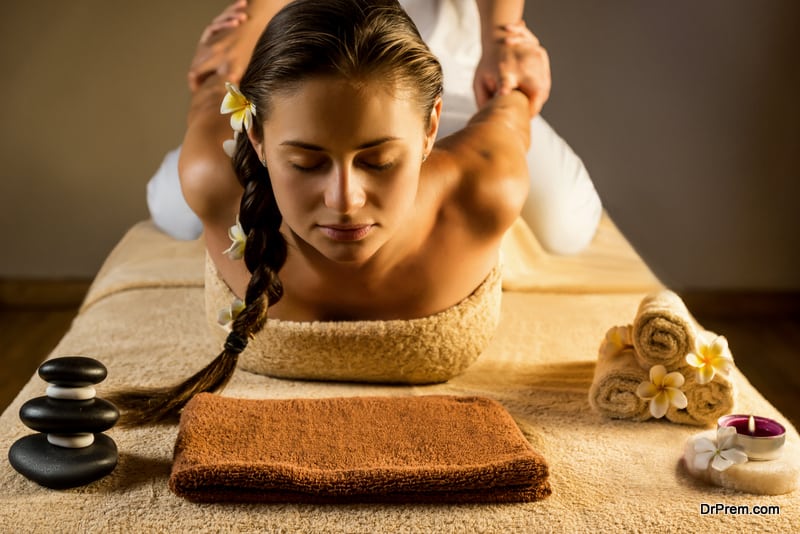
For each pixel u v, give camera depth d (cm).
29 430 122
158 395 127
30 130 295
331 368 135
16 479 110
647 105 292
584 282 182
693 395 126
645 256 302
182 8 288
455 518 103
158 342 151
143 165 299
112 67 291
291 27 106
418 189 125
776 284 303
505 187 129
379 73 104
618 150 295
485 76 163
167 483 109
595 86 291
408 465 108
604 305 173
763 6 285
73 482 108
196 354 146
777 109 291
